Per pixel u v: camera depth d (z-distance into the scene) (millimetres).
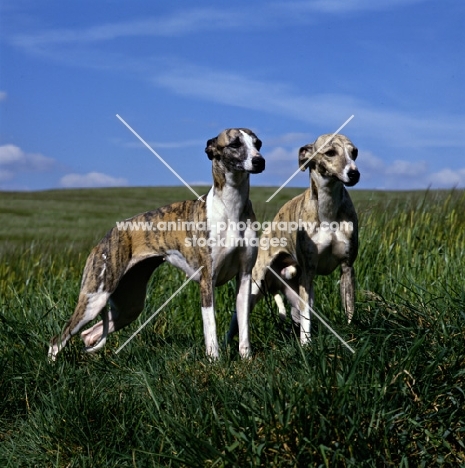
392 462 4109
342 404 4277
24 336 6672
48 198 37438
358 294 7676
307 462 4105
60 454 4766
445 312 5305
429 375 4535
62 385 5570
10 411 5574
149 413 4895
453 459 4234
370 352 4879
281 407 4320
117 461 4574
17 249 11703
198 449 4207
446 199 10562
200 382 5395
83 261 10289
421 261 8383
